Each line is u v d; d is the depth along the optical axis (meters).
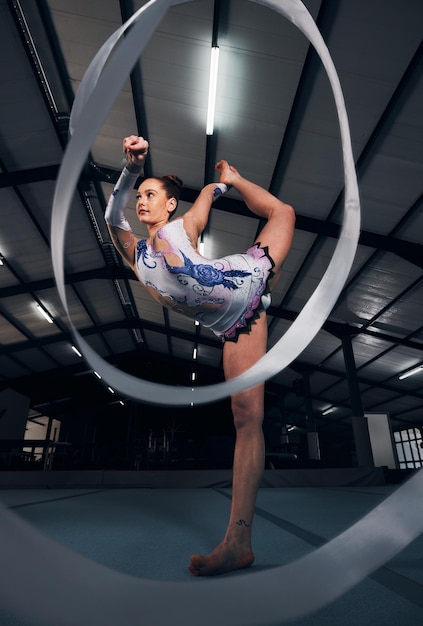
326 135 7.25
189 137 8.14
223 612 0.37
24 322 15.81
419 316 11.58
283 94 6.80
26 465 11.37
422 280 9.98
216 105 7.29
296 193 8.71
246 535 0.99
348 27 5.65
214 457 19.44
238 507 1.01
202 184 9.38
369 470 8.30
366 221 8.68
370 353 15.20
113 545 1.39
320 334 14.62
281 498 4.26
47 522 2.09
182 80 7.07
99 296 16.17
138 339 22.39
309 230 9.14
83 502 3.46
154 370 26.16
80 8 6.33
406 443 23.91
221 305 1.09
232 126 7.62
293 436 30.95
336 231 9.05
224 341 1.17
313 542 1.44
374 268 10.02
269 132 7.52
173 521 2.12
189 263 1.06
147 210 1.16
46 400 25.27
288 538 1.54
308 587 0.42
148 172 9.31
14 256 12.03
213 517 2.32
